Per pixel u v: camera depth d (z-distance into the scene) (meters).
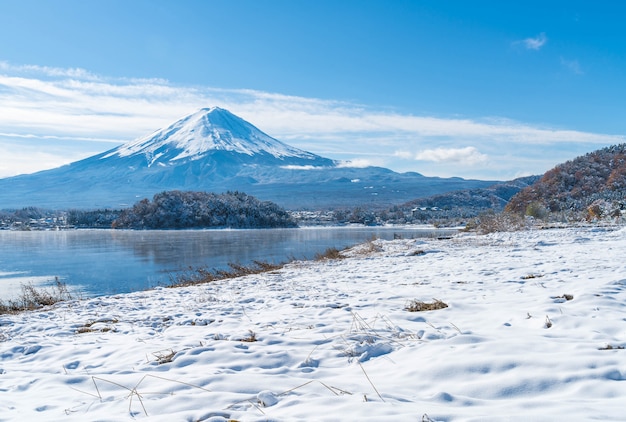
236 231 113.25
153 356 5.95
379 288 11.17
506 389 3.99
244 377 4.70
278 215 141.62
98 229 136.12
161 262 38.56
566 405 3.54
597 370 4.18
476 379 4.32
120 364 5.69
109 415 3.90
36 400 4.43
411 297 9.35
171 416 3.71
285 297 10.64
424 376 4.51
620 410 3.39
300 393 4.24
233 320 8.16
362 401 3.88
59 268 35.81
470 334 5.84
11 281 28.36
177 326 8.06
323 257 25.22
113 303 11.62
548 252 17.31
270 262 33.66
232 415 3.71
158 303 11.25
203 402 4.05
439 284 11.11
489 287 10.15
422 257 19.00
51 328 8.55
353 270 16.11
